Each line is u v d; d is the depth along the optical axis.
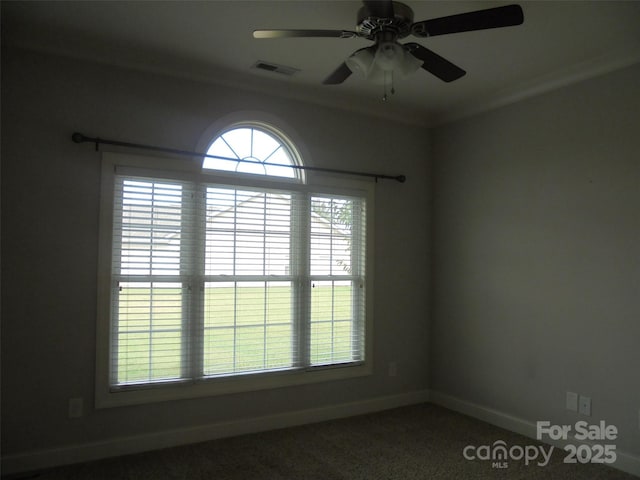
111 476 2.58
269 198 3.40
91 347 2.80
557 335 3.13
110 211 2.86
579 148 3.04
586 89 3.02
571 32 2.57
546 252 3.23
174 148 3.08
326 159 3.67
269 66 3.11
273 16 2.47
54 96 2.75
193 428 3.08
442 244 4.10
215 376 3.14
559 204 3.16
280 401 3.40
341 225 3.74
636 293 2.71
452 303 3.98
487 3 2.31
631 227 2.75
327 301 3.64
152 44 2.79
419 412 3.81
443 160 4.13
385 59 2.04
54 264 2.73
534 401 3.26
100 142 2.83
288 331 3.45
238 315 3.25
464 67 3.06
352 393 3.73
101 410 2.82
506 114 3.56
